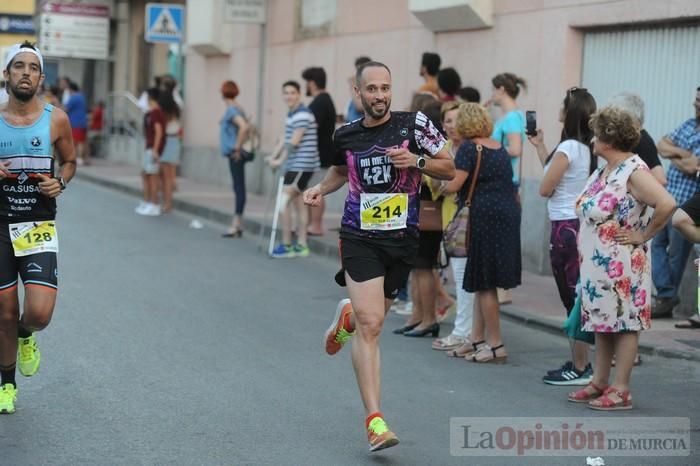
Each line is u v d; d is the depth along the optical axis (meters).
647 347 10.88
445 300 12.29
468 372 10.09
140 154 35.19
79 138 35.47
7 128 7.79
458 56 18.31
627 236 8.52
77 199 25.25
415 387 9.46
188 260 16.44
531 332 12.05
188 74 30.77
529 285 14.66
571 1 15.48
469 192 10.30
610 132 8.45
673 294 12.37
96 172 32.25
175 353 10.37
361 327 7.48
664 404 8.99
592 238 8.62
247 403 8.71
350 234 7.57
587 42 15.56
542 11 16.09
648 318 8.69
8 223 7.91
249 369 9.84
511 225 10.30
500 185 10.27
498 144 10.37
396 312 13.04
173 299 13.17
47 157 7.86
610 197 8.49
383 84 7.42
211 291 13.86
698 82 13.60
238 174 19.42
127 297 13.16
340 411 8.55
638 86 14.59
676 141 12.19
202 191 26.44
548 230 15.55
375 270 7.53
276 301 13.36
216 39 28.02
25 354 8.36
